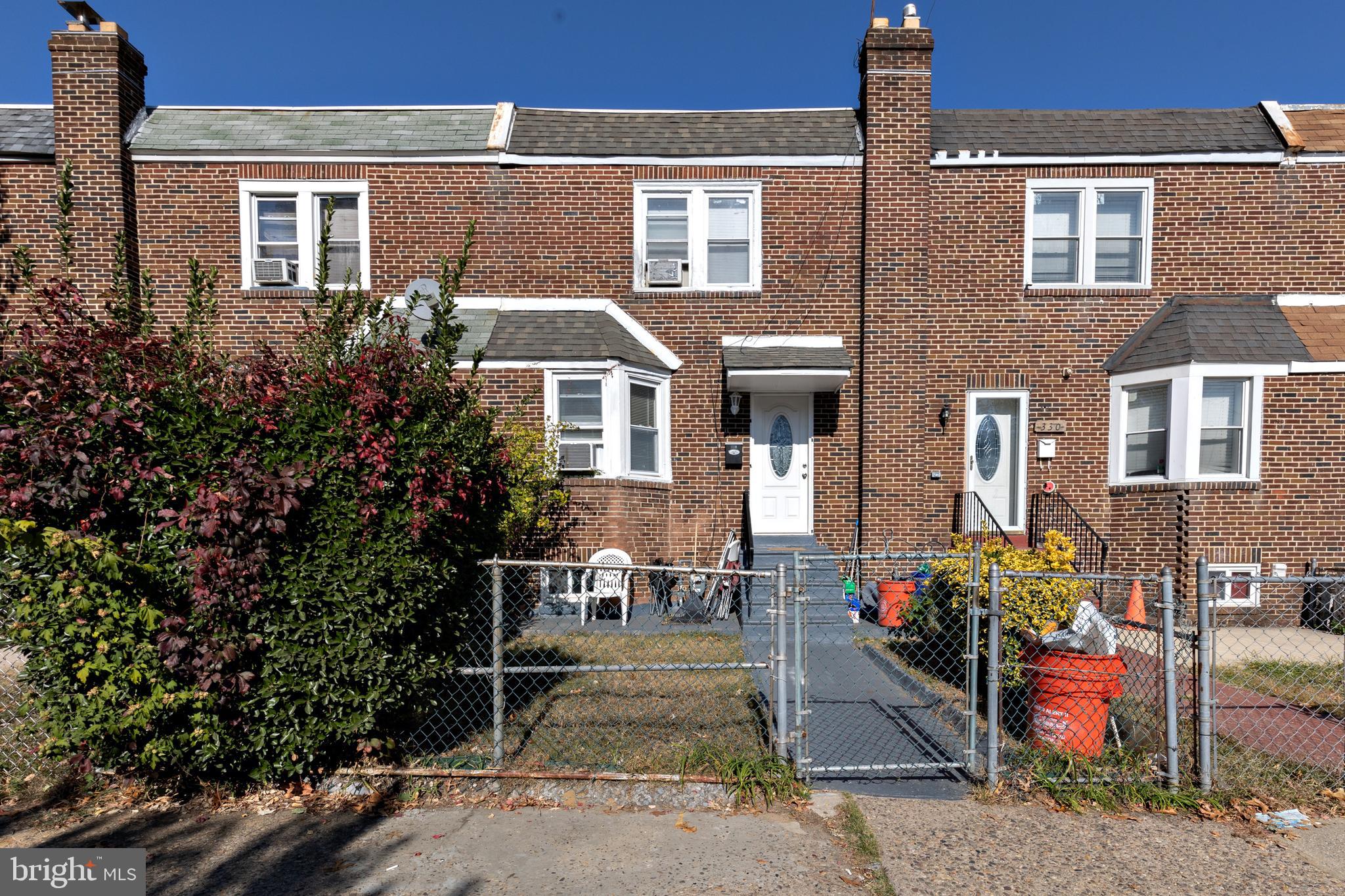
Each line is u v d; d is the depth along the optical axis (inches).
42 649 152.6
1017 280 402.9
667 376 404.8
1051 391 402.3
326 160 401.1
